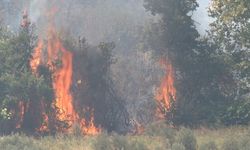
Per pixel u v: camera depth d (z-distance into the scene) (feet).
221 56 290.56
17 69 258.57
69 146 180.14
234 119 272.51
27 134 247.50
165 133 209.26
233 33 273.13
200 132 245.45
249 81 273.95
